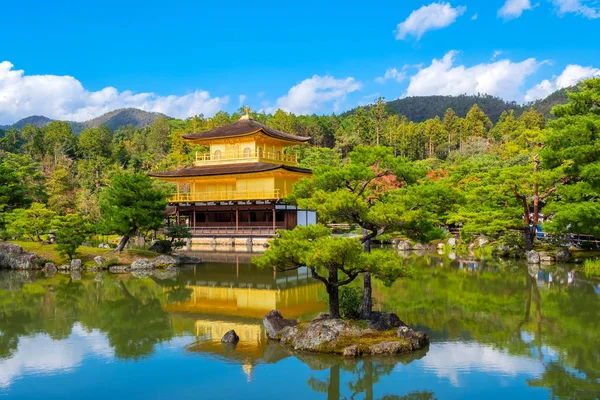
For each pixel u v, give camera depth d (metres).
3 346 23.28
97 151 143.62
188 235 55.28
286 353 21.20
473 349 21.53
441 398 16.64
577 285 36.25
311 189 26.48
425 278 39.94
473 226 50.72
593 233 41.22
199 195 73.88
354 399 16.75
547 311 28.48
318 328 21.39
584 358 20.33
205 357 21.00
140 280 42.12
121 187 49.50
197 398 17.03
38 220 52.66
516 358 20.41
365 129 137.62
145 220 49.28
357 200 21.52
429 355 20.72
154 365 20.22
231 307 31.05
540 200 50.31
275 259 21.12
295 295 34.88
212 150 77.81
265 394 17.27
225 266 50.03
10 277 43.97
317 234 21.39
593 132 36.06
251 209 70.75
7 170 62.88
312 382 18.19
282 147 80.88
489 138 147.12
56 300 34.12
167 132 155.88
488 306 29.75
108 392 17.66
